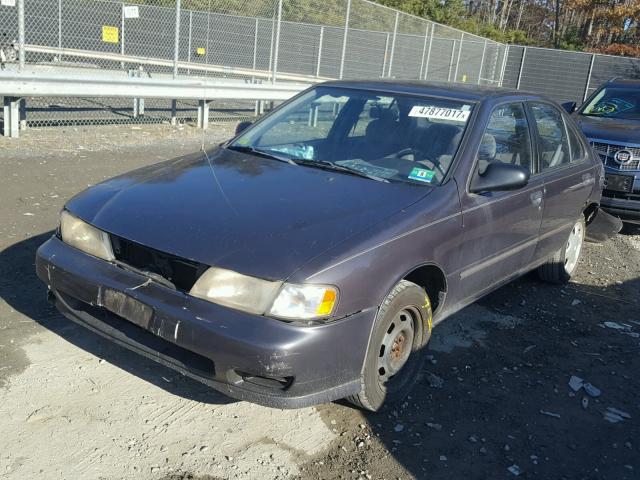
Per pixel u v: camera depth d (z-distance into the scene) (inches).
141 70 477.4
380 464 123.0
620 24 1350.9
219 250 117.7
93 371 141.8
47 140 382.9
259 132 180.7
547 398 154.4
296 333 111.2
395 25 683.4
